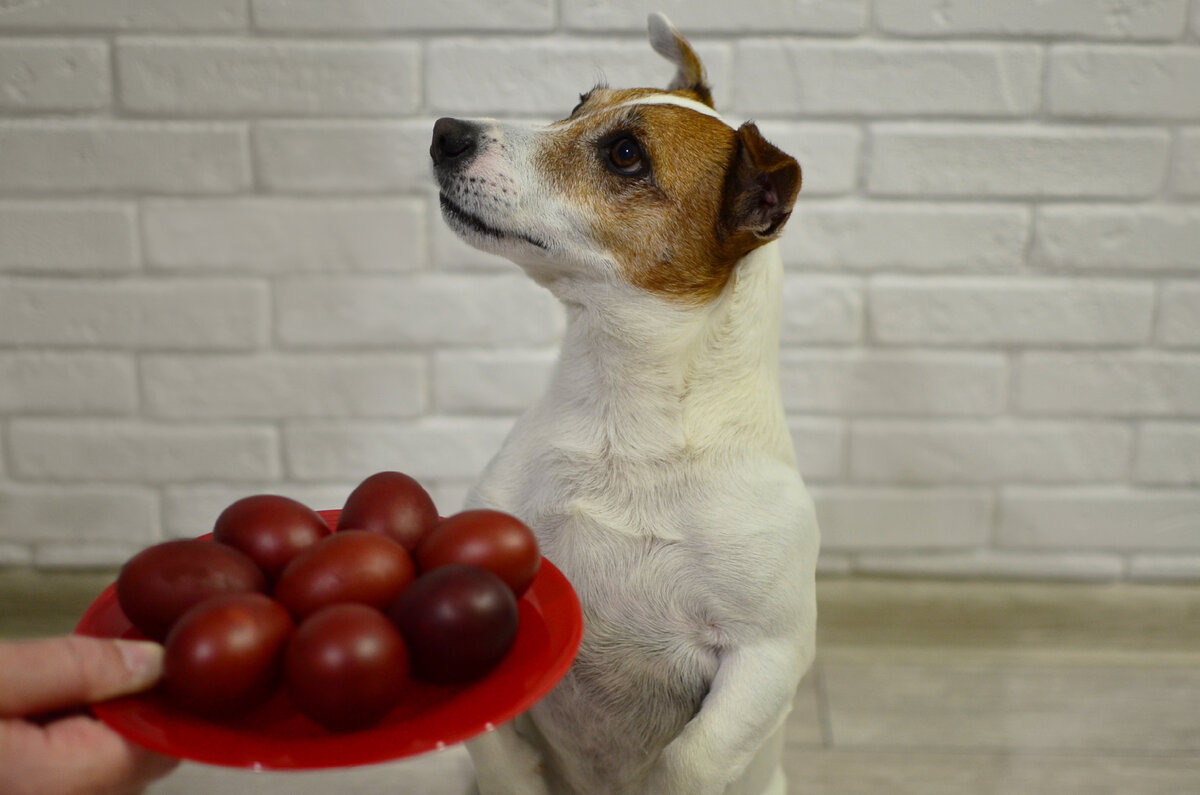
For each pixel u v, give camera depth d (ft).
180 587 2.24
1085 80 4.92
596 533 3.20
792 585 3.17
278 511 2.54
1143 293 5.22
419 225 5.18
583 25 4.88
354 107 4.99
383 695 2.07
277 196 5.12
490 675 2.27
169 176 5.06
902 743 4.71
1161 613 5.53
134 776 2.35
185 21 4.83
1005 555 5.70
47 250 5.14
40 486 5.53
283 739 2.08
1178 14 4.81
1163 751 4.67
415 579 2.42
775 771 3.78
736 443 3.24
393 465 5.58
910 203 5.11
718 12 4.84
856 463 5.54
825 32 4.87
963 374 5.37
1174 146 5.00
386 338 5.36
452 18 4.86
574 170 3.30
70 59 4.85
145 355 5.35
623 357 3.26
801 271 5.22
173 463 5.54
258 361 5.38
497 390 5.45
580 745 3.50
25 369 5.33
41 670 2.07
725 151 3.32
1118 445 5.48
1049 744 4.71
